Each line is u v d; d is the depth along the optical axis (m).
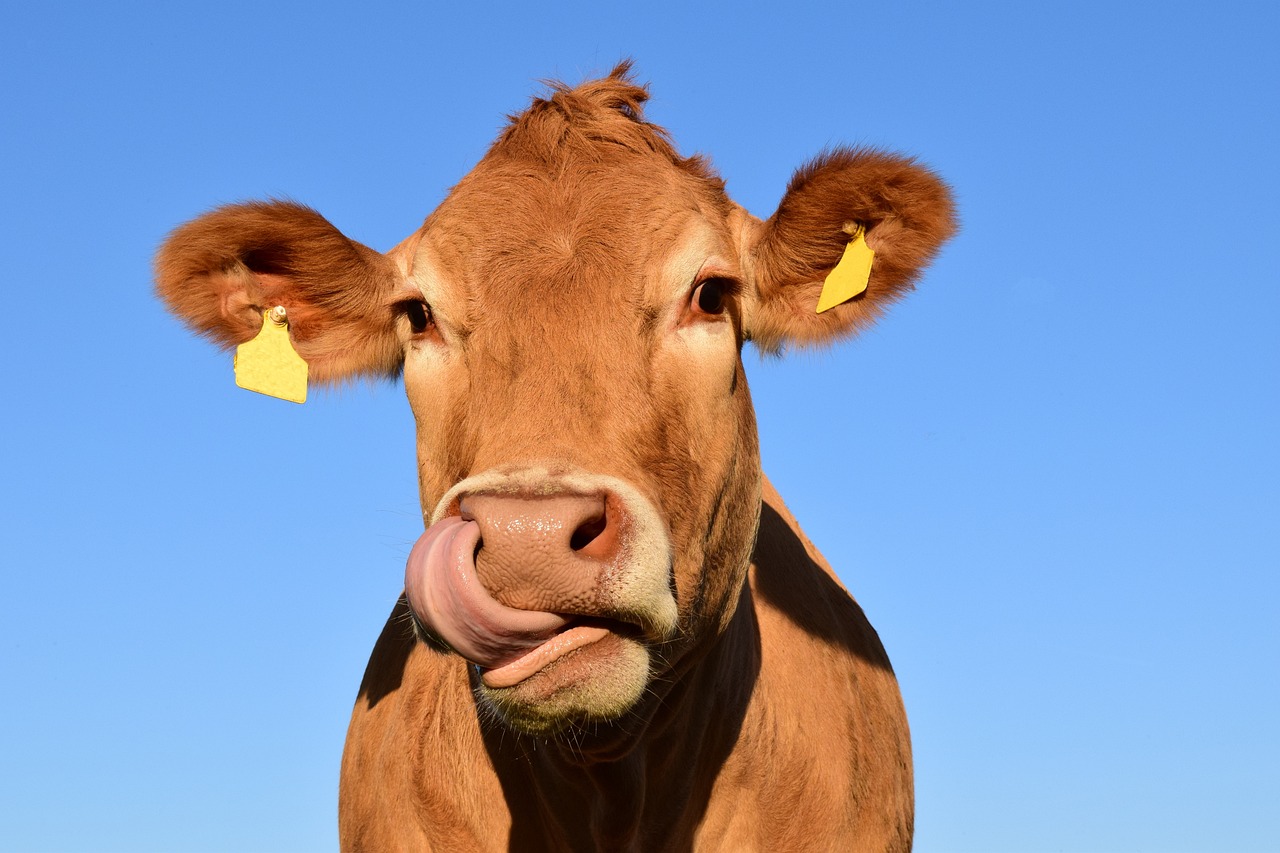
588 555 3.27
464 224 3.99
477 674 4.21
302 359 4.87
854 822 4.92
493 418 3.63
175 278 4.65
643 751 4.34
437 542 3.23
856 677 5.38
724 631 4.41
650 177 4.06
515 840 4.52
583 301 3.76
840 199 4.38
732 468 4.17
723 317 4.09
